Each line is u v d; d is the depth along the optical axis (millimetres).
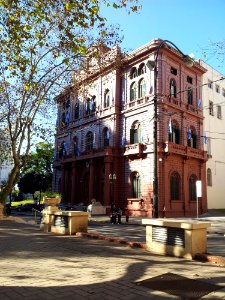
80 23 10617
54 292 4738
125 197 33469
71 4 10211
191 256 7266
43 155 48812
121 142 34906
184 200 32094
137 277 5617
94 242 9953
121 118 35531
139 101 33625
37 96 17906
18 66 12250
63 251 8352
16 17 11031
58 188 45656
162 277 5613
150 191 30469
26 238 10797
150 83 32406
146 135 32031
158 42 31984
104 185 34375
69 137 43812
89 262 6902
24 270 6141
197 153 34375
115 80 36094
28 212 43188
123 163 34406
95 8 10367
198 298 4539
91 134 39656
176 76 34094
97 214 32531
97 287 5016
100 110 37906
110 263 6793
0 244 9492
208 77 39750
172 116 32844
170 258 7422
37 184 53281
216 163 38875
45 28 13156
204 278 5570
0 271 6051
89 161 37750
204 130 37500
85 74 19781
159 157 30469
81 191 39375
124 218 28734
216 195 38031
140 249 8664
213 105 37250
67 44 12328
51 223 13031
